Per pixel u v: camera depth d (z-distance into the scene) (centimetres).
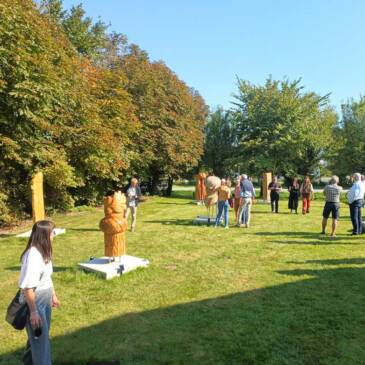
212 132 4934
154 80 3123
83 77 2044
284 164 3566
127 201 1450
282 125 3512
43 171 1698
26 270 391
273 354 494
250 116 3628
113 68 3228
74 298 707
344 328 567
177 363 477
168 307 659
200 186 2669
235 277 825
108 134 2091
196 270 882
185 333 559
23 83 1391
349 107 4703
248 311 634
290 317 607
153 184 3666
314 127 3634
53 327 586
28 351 421
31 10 1614
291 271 866
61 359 492
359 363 472
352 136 4538
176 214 1994
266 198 2827
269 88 3688
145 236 1332
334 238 1271
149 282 795
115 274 831
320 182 5112
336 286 756
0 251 1115
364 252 1054
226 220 1521
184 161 3366
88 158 2025
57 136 1859
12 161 1636
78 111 1984
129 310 650
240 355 493
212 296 710
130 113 2514
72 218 1877
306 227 1522
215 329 570
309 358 484
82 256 1045
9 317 400
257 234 1357
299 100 3609
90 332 569
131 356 496
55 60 1778
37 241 403
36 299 398
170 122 3262
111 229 873
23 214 1797
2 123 1502
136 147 2869
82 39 2995
